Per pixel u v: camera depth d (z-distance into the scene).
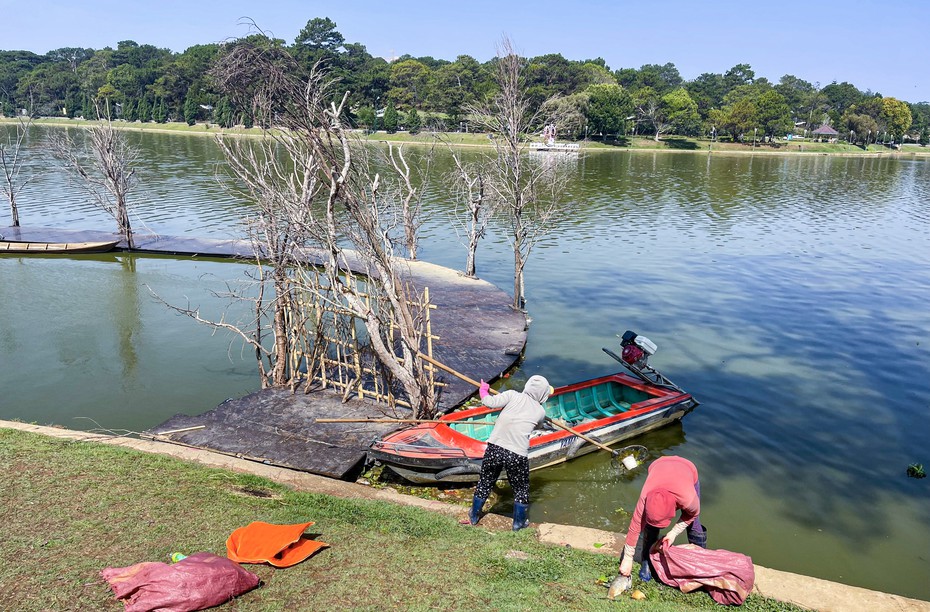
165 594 4.46
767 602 5.55
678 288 20.86
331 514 6.86
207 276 20.92
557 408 11.37
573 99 77.12
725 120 116.88
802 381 13.59
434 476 8.70
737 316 18.06
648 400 11.33
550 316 17.77
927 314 18.38
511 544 6.43
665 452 10.56
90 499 6.41
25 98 114.94
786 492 9.45
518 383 13.11
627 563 5.46
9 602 4.51
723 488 9.53
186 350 14.53
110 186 24.84
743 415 11.96
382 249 9.98
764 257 25.72
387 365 10.07
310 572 5.28
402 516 7.04
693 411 12.09
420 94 99.81
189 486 7.12
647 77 146.12
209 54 98.62
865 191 51.72
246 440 9.58
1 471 6.99
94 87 112.00
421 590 5.14
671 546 5.69
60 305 17.53
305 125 9.03
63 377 12.84
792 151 115.12
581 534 6.99
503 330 15.84
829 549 8.16
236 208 32.91
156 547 5.49
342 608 4.76
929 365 14.56
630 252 26.12
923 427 11.59
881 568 7.80
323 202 12.06
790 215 37.44
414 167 51.44
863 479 9.84
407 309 9.95
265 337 15.48
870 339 16.27
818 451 10.69
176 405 11.71
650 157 87.94
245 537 5.59
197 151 65.50
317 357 11.73
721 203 41.72
